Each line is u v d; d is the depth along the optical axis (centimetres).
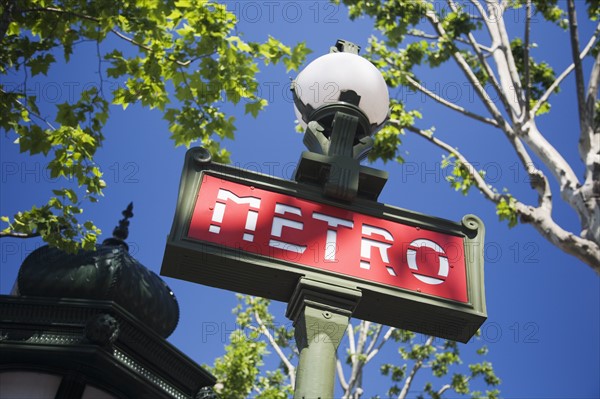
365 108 330
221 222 259
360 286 251
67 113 602
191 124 650
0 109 565
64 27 595
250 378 1468
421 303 254
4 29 530
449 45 1191
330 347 228
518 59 1316
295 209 271
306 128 327
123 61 629
